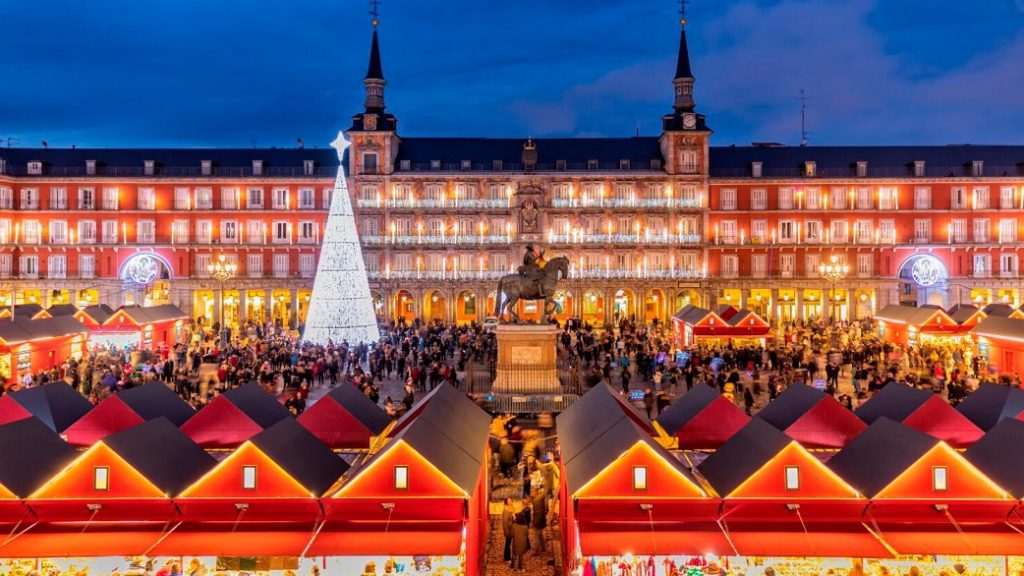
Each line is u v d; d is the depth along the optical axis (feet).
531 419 119.34
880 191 291.38
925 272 285.84
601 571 59.47
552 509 84.43
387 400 109.70
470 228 293.02
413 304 291.58
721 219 292.81
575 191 290.97
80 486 61.36
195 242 294.05
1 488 60.59
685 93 294.05
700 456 81.00
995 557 58.85
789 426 82.74
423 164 294.66
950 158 295.69
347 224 179.22
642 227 290.35
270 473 62.08
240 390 91.09
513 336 130.41
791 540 58.85
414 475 61.82
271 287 295.48
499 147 299.99
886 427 68.90
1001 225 289.53
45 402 88.48
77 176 290.56
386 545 58.70
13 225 289.53
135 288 292.61
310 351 161.99
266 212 294.46
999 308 188.85
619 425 69.26
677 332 217.77
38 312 191.52
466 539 61.36
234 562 59.47
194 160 301.02
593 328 266.16
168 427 71.26
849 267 291.99
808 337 215.31
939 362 156.66
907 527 60.39
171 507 61.72
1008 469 64.08
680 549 57.82
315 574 59.57
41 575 59.67
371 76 295.48
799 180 290.56
